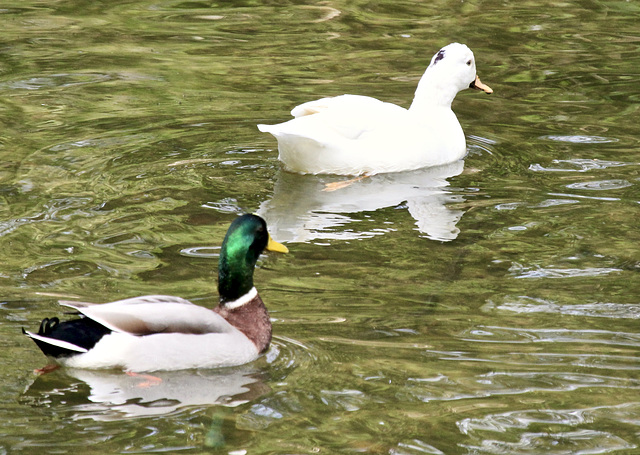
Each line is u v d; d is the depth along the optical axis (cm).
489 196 1363
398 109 1527
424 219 1273
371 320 993
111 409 806
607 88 1877
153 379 858
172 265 1103
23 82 1823
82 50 2052
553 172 1455
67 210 1251
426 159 1477
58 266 1087
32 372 859
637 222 1266
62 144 1498
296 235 1209
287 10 2456
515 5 2527
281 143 1419
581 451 774
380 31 2277
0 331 921
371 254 1159
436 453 762
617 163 1487
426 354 924
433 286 1077
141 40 2152
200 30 2248
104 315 851
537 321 1001
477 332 973
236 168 1438
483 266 1131
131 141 1525
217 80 1875
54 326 860
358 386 861
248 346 909
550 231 1237
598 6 2522
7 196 1287
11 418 783
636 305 1041
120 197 1303
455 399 845
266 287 1062
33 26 2230
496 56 2097
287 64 1995
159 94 1775
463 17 2417
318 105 1493
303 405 827
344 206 1316
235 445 760
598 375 894
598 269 1130
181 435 770
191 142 1535
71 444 748
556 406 839
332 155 1426
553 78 1945
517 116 1727
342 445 768
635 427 809
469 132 1650
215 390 848
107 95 1762
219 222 1238
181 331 879
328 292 1055
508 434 792
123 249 1144
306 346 934
